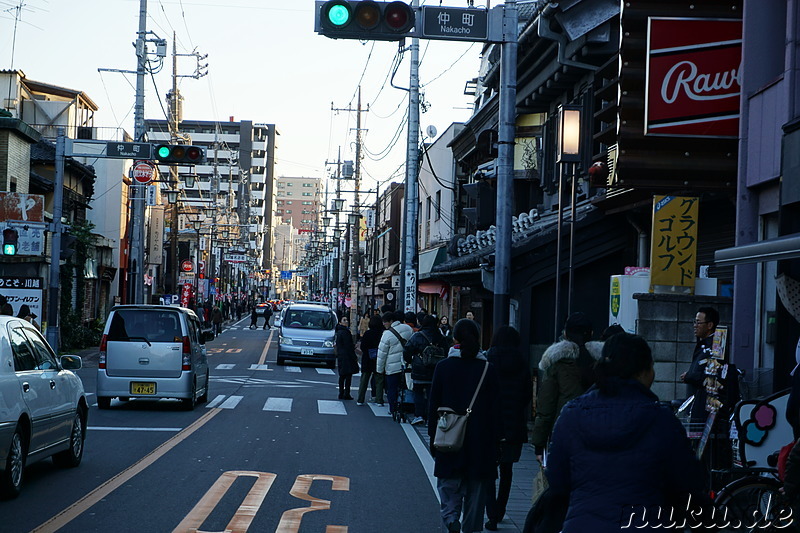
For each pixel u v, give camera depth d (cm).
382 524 861
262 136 16800
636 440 429
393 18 1116
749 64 1169
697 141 1200
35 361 1035
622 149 1209
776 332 1095
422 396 1623
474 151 3472
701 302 1245
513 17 1270
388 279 6462
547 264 1717
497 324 1333
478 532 766
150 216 5966
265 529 816
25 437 964
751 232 1174
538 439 778
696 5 1191
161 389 1825
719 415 862
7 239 2559
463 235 2983
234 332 6788
